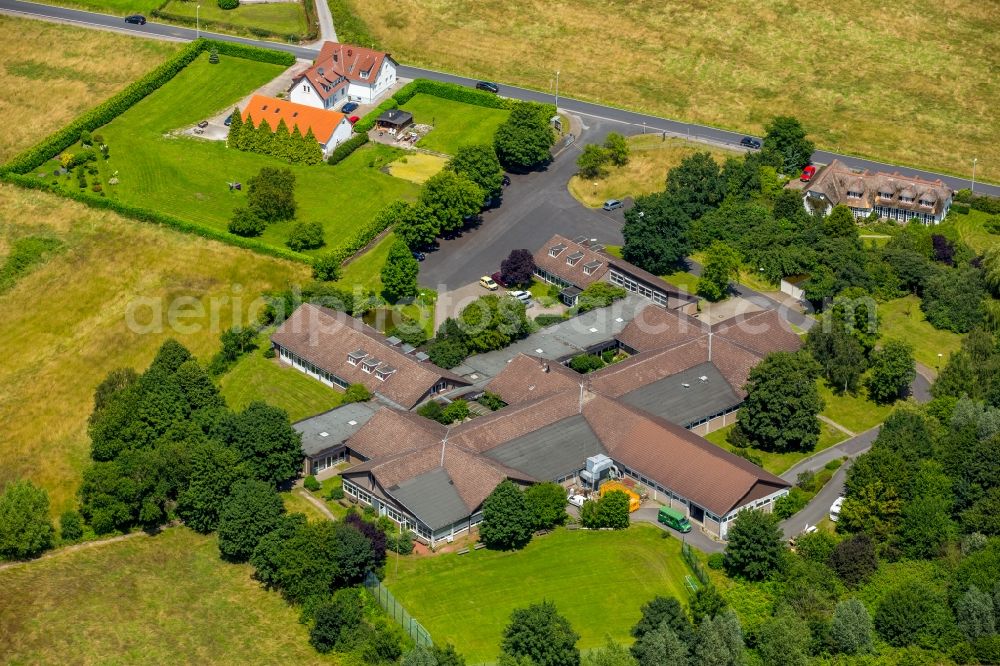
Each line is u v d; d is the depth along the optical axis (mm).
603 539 183625
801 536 182375
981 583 171375
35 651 161750
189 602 171500
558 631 155875
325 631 163625
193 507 182875
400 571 176375
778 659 158875
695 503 185750
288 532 174125
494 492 181375
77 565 177125
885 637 167750
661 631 158125
